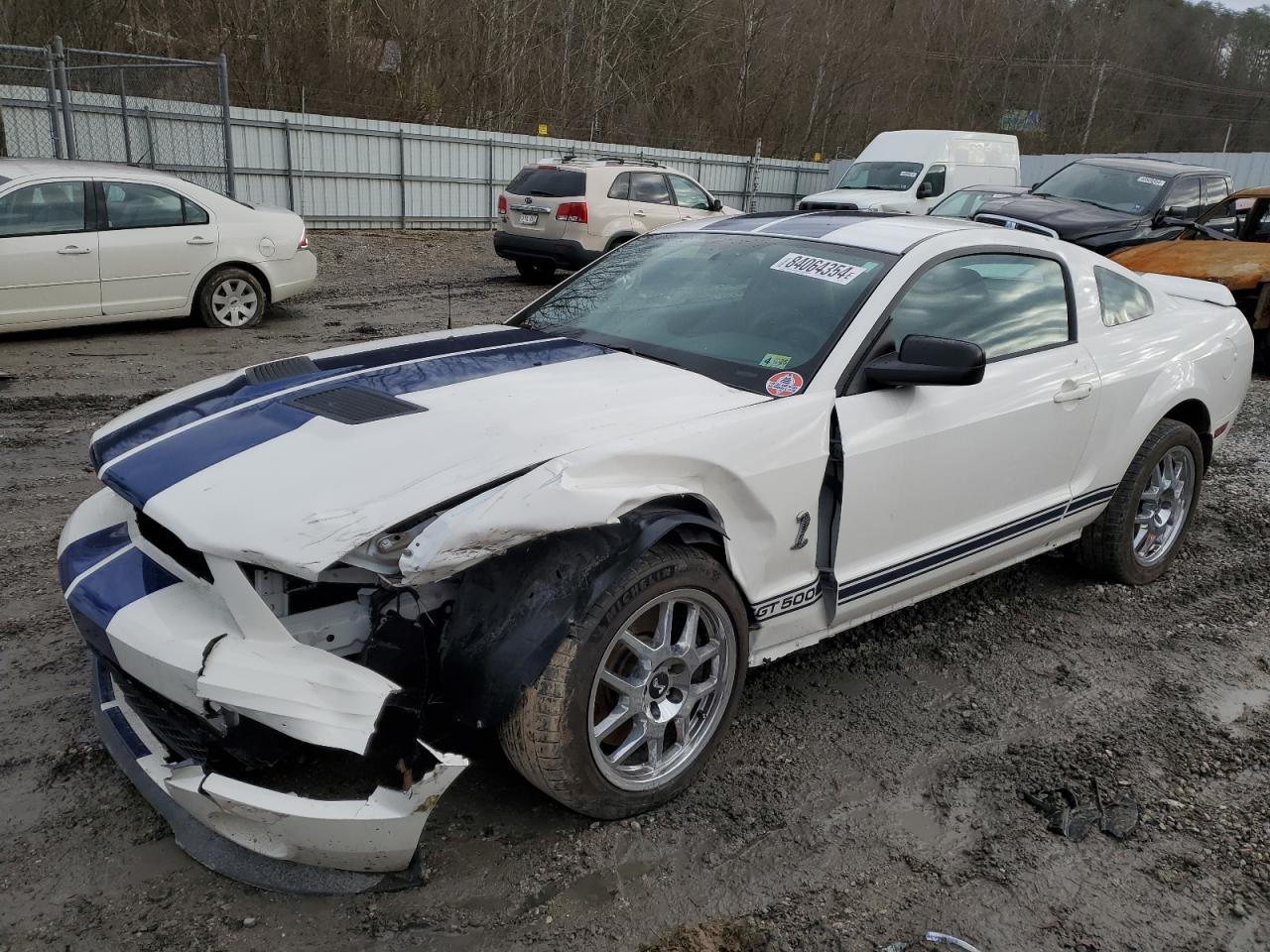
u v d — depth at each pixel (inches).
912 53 1700.3
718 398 120.5
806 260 144.9
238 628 93.6
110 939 90.7
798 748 127.2
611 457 101.7
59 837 103.8
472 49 1053.8
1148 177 505.7
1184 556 201.2
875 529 130.0
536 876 101.2
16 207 333.1
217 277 378.3
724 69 1373.0
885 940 95.4
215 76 641.0
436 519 92.3
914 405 131.3
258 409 116.0
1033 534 158.1
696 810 113.2
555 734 97.8
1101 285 171.6
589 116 1185.4
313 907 95.7
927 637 161.2
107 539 110.6
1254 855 110.6
